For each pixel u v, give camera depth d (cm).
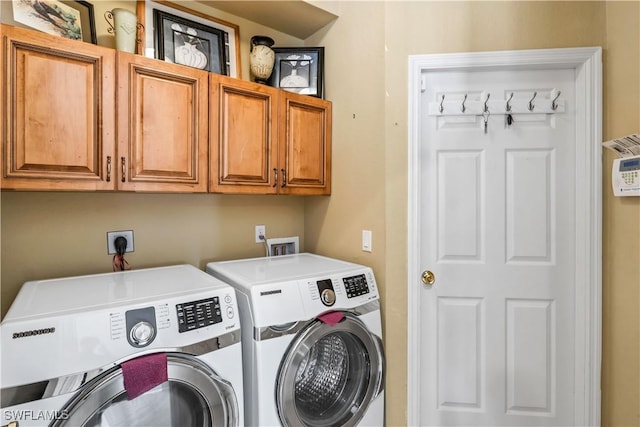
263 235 202
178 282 129
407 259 163
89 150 121
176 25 158
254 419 121
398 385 164
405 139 163
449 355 168
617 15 142
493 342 165
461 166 166
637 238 136
